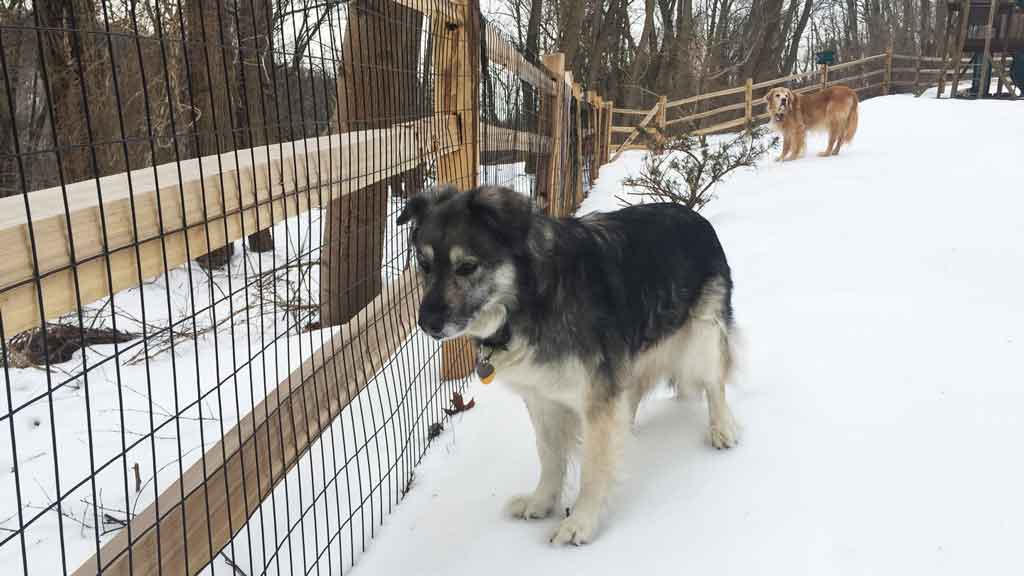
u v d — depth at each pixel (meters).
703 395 3.74
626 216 3.19
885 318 4.61
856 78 22.52
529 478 3.17
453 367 4.20
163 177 1.72
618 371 2.80
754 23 27.92
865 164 10.88
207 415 3.77
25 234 1.26
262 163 2.02
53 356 4.72
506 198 2.53
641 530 2.69
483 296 2.54
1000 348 4.01
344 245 4.95
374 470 3.21
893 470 2.90
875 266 5.80
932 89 22.69
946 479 2.80
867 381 3.73
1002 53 18.67
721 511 2.75
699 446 3.30
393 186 4.25
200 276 6.67
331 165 2.47
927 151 11.40
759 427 3.39
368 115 4.45
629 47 27.09
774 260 6.28
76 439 3.56
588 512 2.68
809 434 3.26
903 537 2.49
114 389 4.19
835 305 4.94
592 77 23.86
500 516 2.88
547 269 2.59
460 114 4.00
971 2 19.12
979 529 2.50
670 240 3.22
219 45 1.89
